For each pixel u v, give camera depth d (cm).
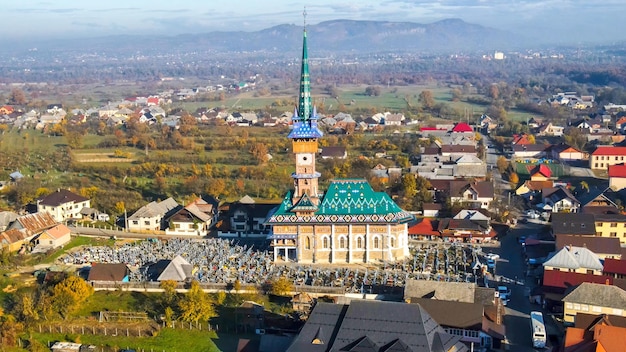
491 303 14238
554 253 17575
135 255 19512
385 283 16800
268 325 14275
